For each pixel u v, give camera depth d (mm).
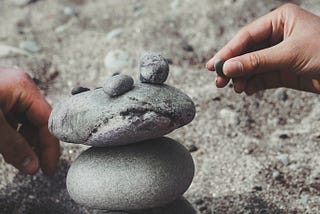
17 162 723
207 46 1078
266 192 763
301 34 666
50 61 1097
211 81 994
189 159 626
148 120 571
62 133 598
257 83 767
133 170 590
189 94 966
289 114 915
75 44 1146
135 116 569
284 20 716
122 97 577
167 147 615
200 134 887
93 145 595
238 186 778
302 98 940
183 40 1101
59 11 1273
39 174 822
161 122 576
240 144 861
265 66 641
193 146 858
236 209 739
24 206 773
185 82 996
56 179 817
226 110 922
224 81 668
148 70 592
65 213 764
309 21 693
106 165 596
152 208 626
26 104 755
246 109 929
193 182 794
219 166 820
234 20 1131
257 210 733
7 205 771
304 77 755
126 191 586
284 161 812
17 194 790
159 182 590
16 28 1218
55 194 793
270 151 839
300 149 836
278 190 764
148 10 1223
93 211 755
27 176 818
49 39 1172
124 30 1159
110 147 610
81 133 583
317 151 828
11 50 1101
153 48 1085
